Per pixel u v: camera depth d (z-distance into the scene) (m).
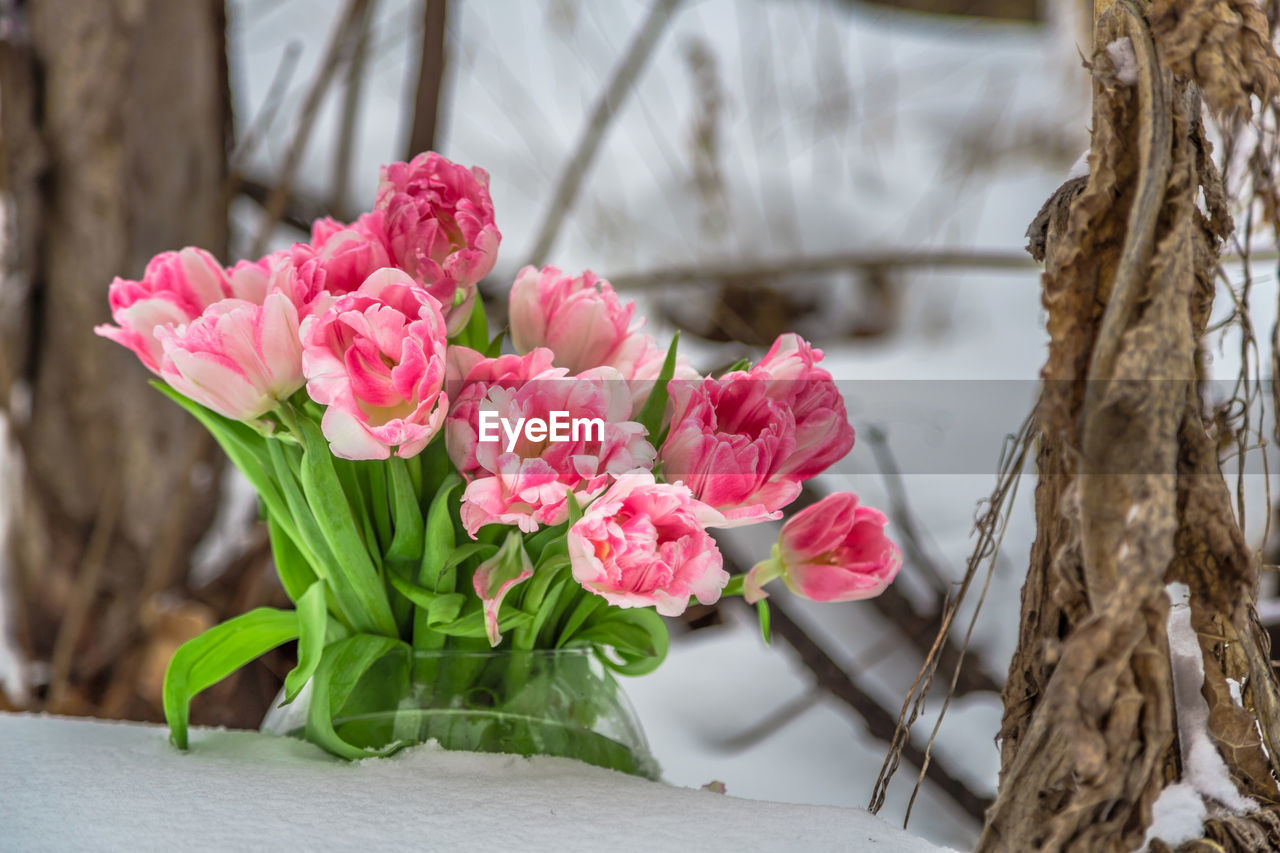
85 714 2.91
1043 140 6.08
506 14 6.53
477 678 1.86
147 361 1.86
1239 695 1.76
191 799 1.77
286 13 6.24
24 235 3.01
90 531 3.12
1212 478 1.70
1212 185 1.75
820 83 6.20
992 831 1.71
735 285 5.41
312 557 1.88
